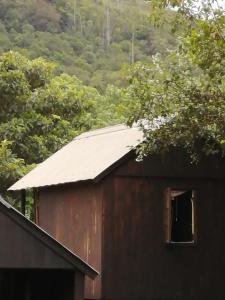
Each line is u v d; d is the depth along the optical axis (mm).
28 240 15039
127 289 20016
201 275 20875
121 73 17859
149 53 87500
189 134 17609
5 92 33281
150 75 17453
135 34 93188
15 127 33062
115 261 20016
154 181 20672
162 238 20531
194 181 21125
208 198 21266
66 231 22469
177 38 17203
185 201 21438
